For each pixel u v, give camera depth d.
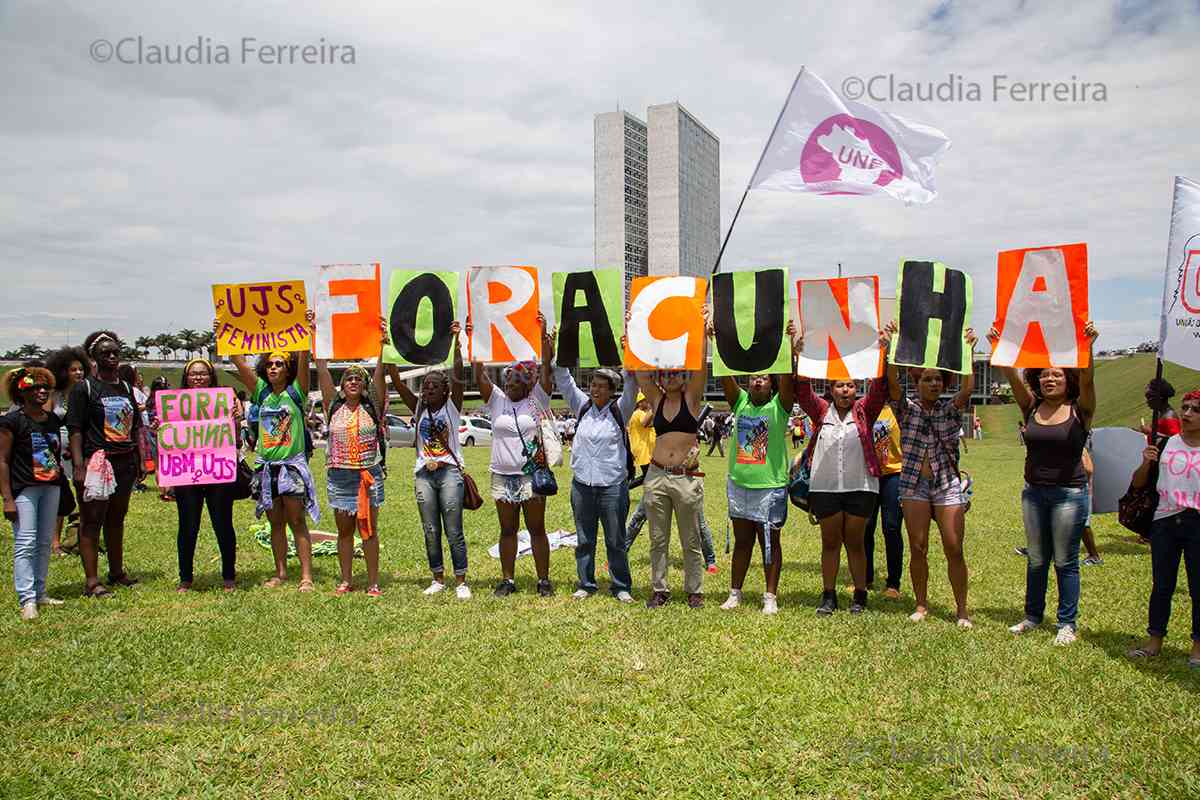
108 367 7.39
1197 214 6.03
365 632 5.98
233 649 5.59
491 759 4.02
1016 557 9.34
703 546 8.44
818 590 7.55
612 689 4.87
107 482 7.14
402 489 16.31
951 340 6.29
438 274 7.36
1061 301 5.95
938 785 3.77
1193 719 4.42
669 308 6.79
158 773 3.86
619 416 6.99
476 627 6.10
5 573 7.82
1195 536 5.32
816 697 4.74
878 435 7.38
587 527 7.05
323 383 7.45
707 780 3.81
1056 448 5.89
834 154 7.41
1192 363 5.93
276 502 7.59
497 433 7.17
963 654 5.49
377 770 3.90
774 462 6.60
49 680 4.99
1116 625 6.35
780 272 6.50
